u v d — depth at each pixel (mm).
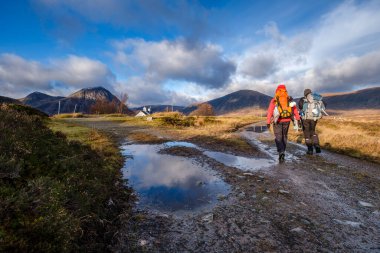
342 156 9531
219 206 4301
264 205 4344
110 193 4582
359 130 18469
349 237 3303
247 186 5422
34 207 2887
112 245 2988
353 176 6496
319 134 14859
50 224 2686
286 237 3254
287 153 9695
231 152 9688
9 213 2645
